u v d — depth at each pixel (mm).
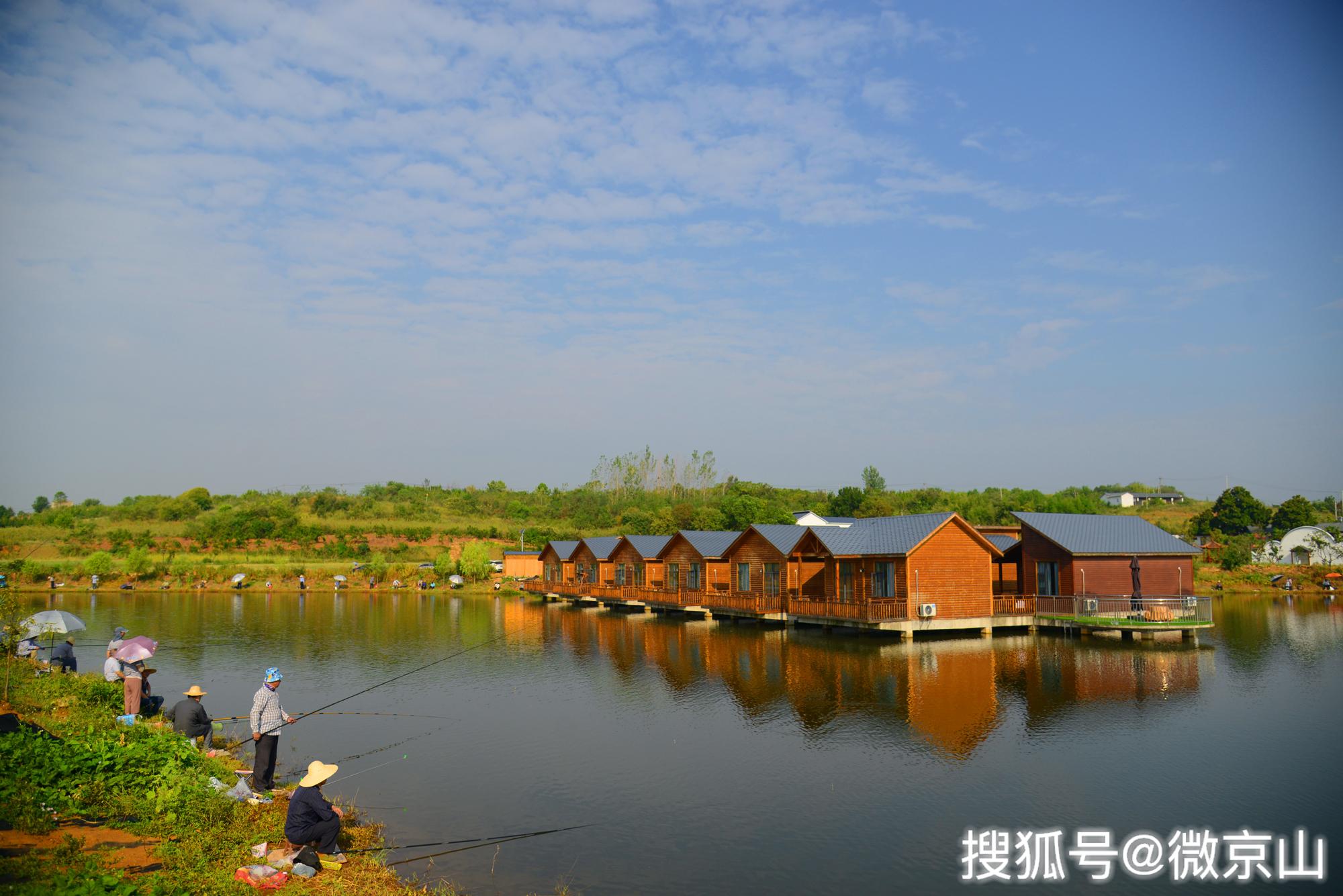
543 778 18531
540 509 121250
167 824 12805
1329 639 38156
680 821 15875
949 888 13070
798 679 29250
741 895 12758
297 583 76438
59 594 68875
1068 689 27000
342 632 44844
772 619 45469
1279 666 31031
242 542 89500
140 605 59875
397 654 36688
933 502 106438
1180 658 32812
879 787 17812
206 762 16281
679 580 53812
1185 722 22781
